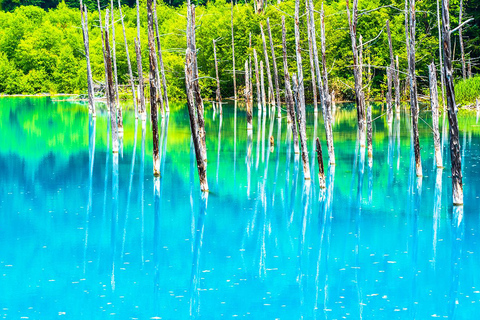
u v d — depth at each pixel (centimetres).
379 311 1262
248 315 1245
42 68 8950
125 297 1341
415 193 2242
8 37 9231
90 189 2361
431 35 6266
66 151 3278
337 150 3195
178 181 2497
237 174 2617
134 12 10175
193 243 1716
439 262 1547
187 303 1305
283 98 6662
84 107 6362
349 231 1811
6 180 2525
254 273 1484
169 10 10269
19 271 1499
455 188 2019
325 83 2673
